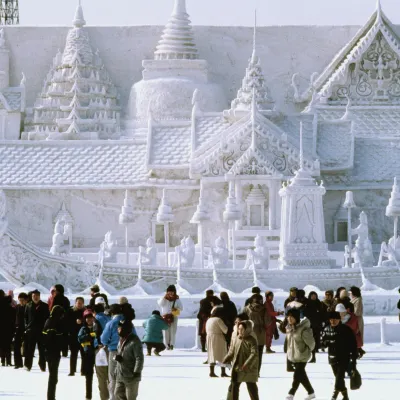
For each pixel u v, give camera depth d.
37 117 132.12
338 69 128.88
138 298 73.00
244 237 107.75
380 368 52.94
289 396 42.53
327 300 54.72
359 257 90.69
